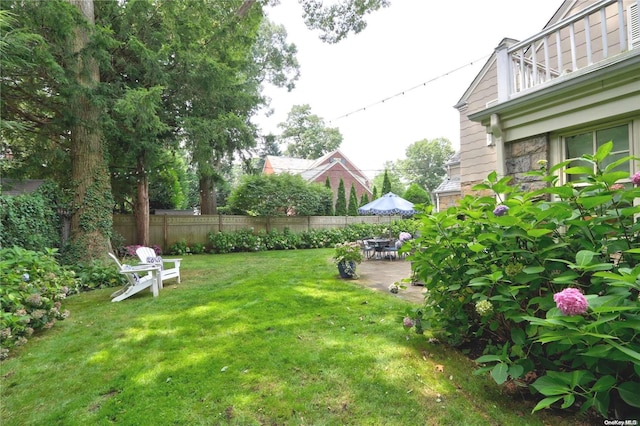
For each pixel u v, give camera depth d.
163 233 10.78
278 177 13.05
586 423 1.64
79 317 3.84
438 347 2.66
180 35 7.59
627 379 1.55
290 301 4.21
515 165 3.91
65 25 5.43
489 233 2.17
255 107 10.44
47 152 6.96
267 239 12.09
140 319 3.70
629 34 4.25
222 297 4.54
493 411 1.80
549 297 1.84
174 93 7.97
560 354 1.92
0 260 3.88
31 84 6.15
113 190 9.95
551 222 1.99
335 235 13.25
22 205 5.41
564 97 3.23
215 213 13.82
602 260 1.83
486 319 2.22
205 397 2.05
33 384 2.28
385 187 19.38
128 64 7.07
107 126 6.55
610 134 3.12
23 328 3.03
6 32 4.94
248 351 2.70
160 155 8.48
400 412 1.84
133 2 6.78
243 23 8.99
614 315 1.34
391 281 5.64
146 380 2.28
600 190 1.91
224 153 9.48
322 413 1.86
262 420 1.82
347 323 3.34
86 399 2.08
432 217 2.57
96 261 6.19
